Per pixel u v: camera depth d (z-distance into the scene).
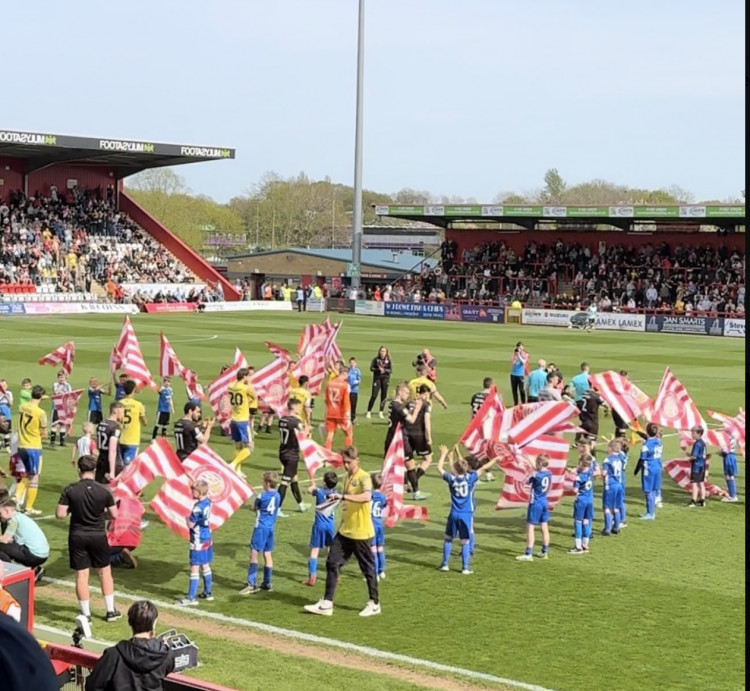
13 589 9.84
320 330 32.38
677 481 23.38
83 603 14.17
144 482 16.84
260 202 179.75
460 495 17.19
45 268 83.31
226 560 17.94
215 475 16.66
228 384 29.33
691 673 12.87
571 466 26.12
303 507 21.95
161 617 14.82
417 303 86.88
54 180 91.44
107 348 52.19
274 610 15.25
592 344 63.38
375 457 28.00
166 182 165.88
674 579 17.09
